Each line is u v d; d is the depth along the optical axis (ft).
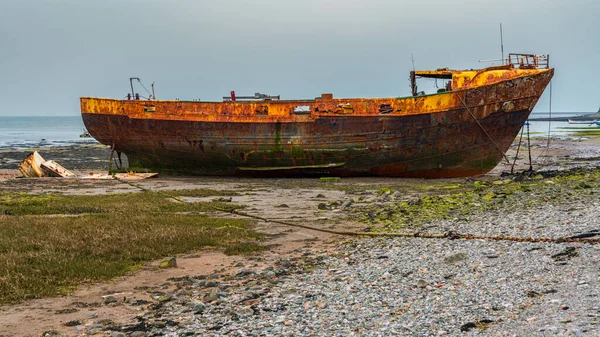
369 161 102.58
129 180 105.19
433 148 99.30
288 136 103.76
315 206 67.82
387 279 31.53
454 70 106.11
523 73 94.73
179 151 111.75
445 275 31.19
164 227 50.19
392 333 22.63
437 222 50.16
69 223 51.39
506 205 55.11
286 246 44.47
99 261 38.04
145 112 111.04
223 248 43.93
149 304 29.37
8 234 45.68
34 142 280.10
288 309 27.07
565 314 22.68
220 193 81.82
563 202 53.01
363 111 100.22
